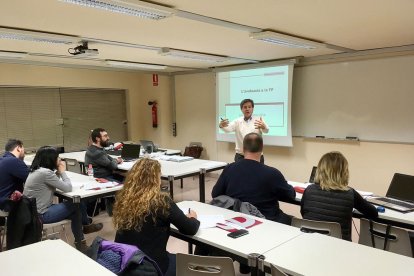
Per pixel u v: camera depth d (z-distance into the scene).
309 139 5.80
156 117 8.08
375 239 2.46
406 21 3.28
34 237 2.82
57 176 3.43
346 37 4.05
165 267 2.00
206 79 7.31
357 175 5.29
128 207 1.96
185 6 2.80
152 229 1.95
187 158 5.35
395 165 4.88
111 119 7.96
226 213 2.51
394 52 4.72
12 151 3.78
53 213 3.27
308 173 5.87
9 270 1.62
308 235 2.06
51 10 2.87
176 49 4.88
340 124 5.41
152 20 3.21
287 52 5.16
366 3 2.71
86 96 7.44
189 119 7.79
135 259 1.56
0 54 4.91
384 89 4.89
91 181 3.92
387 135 4.92
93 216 4.73
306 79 5.76
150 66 6.59
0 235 3.40
